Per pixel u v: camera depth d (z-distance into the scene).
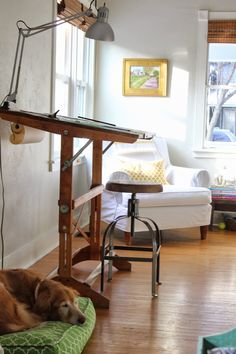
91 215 4.20
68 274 3.38
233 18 6.04
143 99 6.24
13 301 2.73
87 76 6.11
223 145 6.30
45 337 2.54
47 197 4.66
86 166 5.92
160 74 6.17
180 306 3.42
